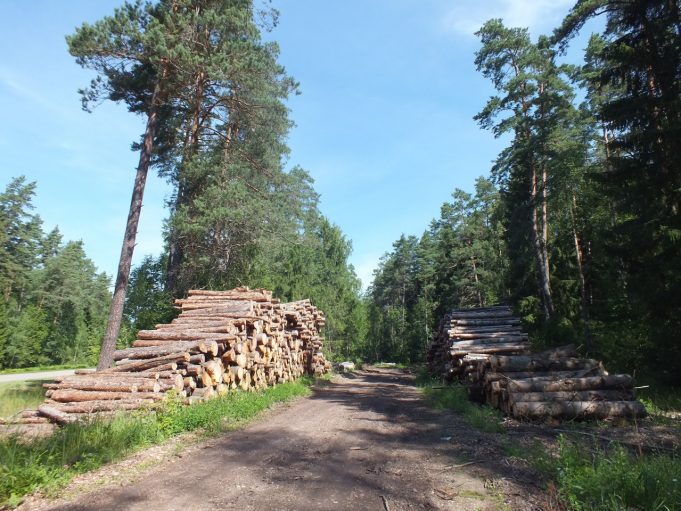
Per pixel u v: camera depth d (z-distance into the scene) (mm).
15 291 55594
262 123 19469
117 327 14789
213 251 19016
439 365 24953
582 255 25875
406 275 67125
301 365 21453
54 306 57438
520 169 26797
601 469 4594
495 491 4602
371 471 5504
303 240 21250
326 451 6605
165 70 16344
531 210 24594
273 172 20734
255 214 17953
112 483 4988
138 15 15938
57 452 5648
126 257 15234
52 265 59000
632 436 6820
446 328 21875
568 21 15383
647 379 12812
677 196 12016
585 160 26375
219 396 10609
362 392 17156
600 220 23016
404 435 7785
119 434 6555
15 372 38531
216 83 17609
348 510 4191
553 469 5078
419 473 5379
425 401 13133
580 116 24078
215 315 13102
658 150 11992
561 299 25062
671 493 3967
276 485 4957
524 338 15500
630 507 3938
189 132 20203
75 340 57688
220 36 17000
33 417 8430
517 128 24875
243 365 12406
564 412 8117
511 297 28703
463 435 7496
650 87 13219
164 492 4703
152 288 21984
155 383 9023
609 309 23016
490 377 9766
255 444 7066
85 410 8375
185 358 9727
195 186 19031
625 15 13602
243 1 18078
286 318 18500
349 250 53312
